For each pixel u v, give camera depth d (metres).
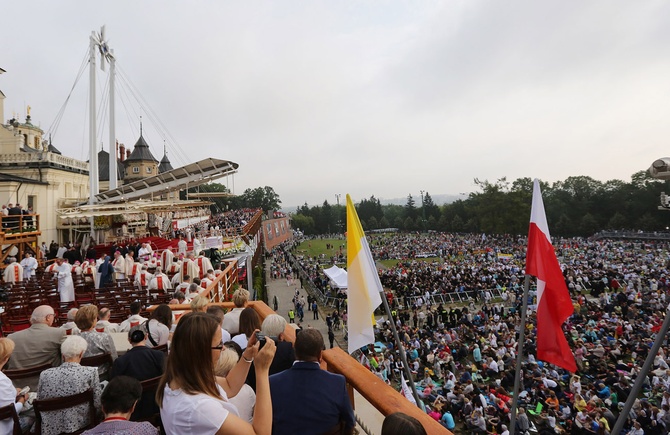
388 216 190.25
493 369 17.88
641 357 17.98
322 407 2.50
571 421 13.01
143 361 3.94
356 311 4.85
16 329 9.60
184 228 39.59
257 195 169.12
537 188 5.79
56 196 31.69
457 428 14.04
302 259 61.03
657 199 85.94
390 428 1.83
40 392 3.56
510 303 31.19
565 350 5.47
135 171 61.25
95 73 30.81
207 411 1.96
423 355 19.66
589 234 92.62
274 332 4.02
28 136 44.09
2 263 18.52
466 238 96.06
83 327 4.77
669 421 12.80
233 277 18.88
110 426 2.44
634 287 32.66
